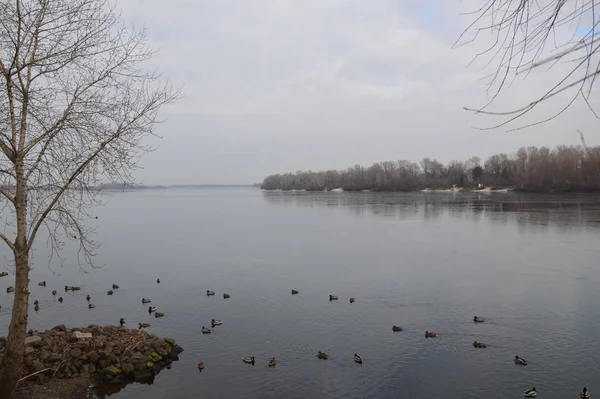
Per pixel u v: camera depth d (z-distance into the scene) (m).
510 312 25.56
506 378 17.83
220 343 21.97
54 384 17.02
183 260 43.34
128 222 82.50
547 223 63.09
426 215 81.38
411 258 42.03
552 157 120.75
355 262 40.88
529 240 50.25
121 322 24.81
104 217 94.19
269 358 20.16
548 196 114.00
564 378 17.72
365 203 118.50
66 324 24.73
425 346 21.03
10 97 12.37
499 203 100.75
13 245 13.00
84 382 17.53
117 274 37.22
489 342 21.31
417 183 185.62
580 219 66.12
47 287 32.91
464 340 21.61
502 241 50.28
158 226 74.88
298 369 19.02
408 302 27.98
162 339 20.97
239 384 17.81
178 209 120.06
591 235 52.06
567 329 22.72
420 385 17.44
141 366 18.67
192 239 58.22
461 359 19.58
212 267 39.91
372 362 19.50
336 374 18.50
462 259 40.88
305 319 25.28
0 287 32.72
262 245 52.28
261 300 29.25
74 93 13.27
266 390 17.30
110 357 18.94
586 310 25.56
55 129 13.03
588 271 34.78
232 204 140.00
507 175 152.62
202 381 18.11
